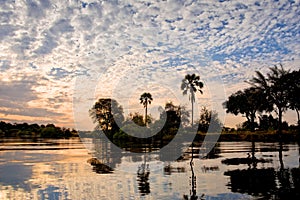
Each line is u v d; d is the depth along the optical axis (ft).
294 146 103.50
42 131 241.76
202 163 59.47
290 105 157.69
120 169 52.16
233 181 39.83
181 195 32.78
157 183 39.42
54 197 32.86
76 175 46.57
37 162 64.28
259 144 117.39
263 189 34.78
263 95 163.84
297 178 40.98
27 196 33.47
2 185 39.14
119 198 31.86
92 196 32.91
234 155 74.18
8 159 70.79
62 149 102.12
